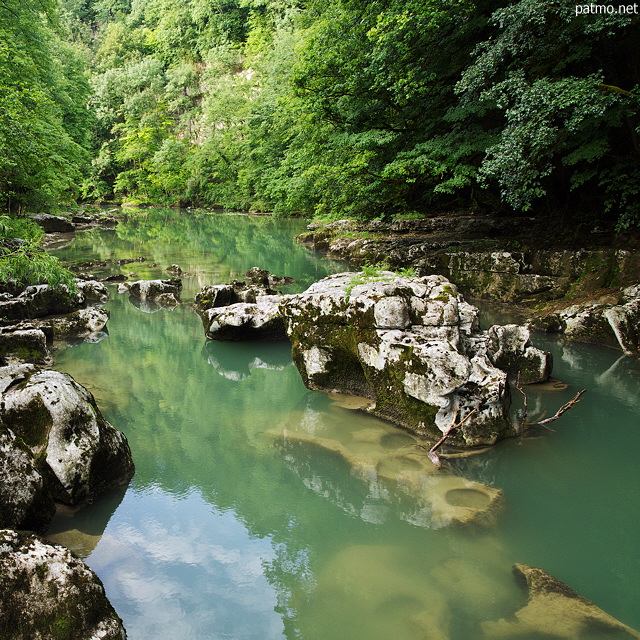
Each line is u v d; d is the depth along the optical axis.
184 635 3.21
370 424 6.14
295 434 5.96
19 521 3.76
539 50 9.04
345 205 15.80
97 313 10.37
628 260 10.02
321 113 15.09
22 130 16.17
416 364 5.70
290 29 44.06
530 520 4.37
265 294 11.50
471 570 3.76
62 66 35.91
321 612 3.39
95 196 58.88
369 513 4.52
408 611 3.36
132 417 6.49
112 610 3.11
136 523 4.33
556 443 5.67
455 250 13.29
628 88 10.96
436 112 13.58
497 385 5.60
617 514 4.46
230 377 8.03
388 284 6.70
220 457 5.52
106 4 84.81
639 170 10.38
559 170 12.77
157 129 58.88
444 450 5.45
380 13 12.26
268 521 4.44
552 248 11.84
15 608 2.79
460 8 10.83
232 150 48.72
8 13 21.67
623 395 6.94
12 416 4.48
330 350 7.04
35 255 10.73
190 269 16.59
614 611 3.37
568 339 9.38
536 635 3.10
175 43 68.50
